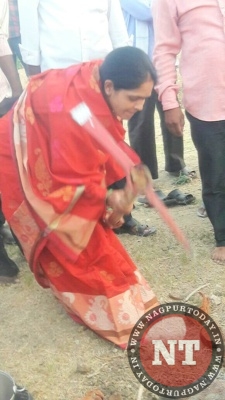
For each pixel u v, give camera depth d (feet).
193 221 15.11
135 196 9.76
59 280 10.68
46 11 13.50
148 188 8.57
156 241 14.12
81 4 13.38
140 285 10.93
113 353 10.35
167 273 12.74
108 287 10.37
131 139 16.80
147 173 8.54
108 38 13.94
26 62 14.05
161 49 12.70
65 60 13.66
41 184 9.93
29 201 9.96
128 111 9.64
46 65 13.83
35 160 9.90
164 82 12.79
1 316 11.64
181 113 12.98
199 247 13.74
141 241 14.16
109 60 9.40
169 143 17.79
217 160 12.62
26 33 13.71
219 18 12.01
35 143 9.88
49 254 10.53
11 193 10.35
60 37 13.52
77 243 10.02
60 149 9.57
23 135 10.07
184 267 12.92
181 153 18.06
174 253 13.51
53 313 11.60
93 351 10.44
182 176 17.90
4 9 12.98
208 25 12.05
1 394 8.83
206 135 12.53
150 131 16.62
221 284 12.21
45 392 9.57
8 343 10.82
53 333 11.00
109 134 9.20
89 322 10.68
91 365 10.11
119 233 14.56
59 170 9.68
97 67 9.66
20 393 8.73
